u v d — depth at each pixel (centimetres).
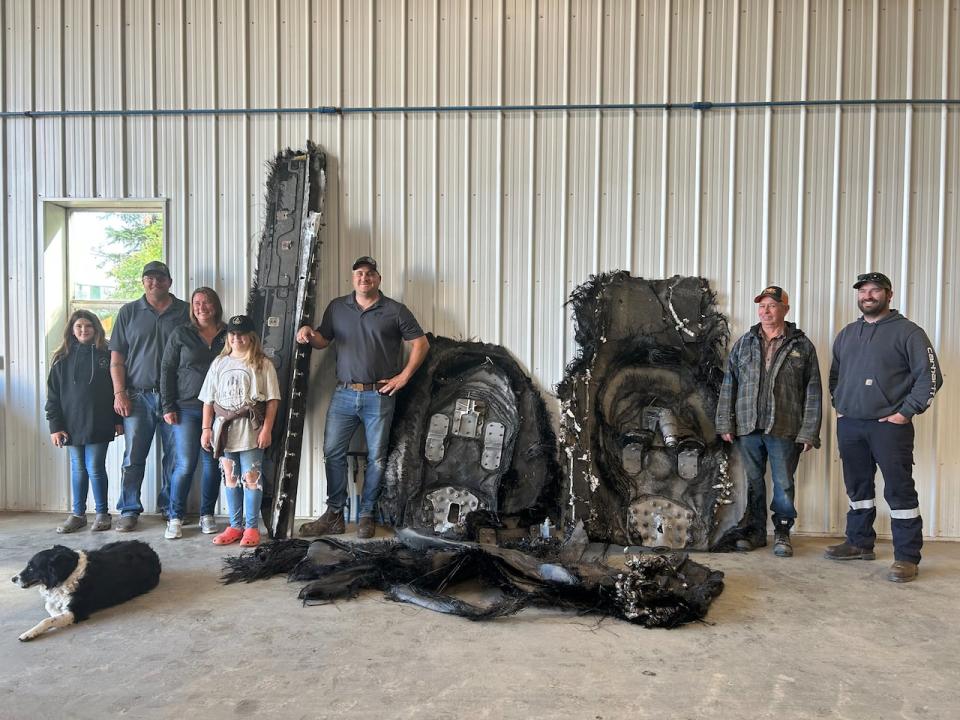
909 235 444
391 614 308
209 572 363
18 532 437
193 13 473
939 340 443
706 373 443
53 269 495
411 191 468
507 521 433
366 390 437
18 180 488
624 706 230
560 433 443
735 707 230
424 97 464
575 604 314
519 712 226
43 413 489
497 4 457
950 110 439
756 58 447
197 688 240
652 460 440
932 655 272
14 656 263
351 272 474
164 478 469
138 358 447
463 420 454
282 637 282
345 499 450
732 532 420
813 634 292
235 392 405
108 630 288
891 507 373
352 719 221
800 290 450
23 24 483
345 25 466
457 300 468
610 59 454
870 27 441
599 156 456
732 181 450
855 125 445
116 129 482
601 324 453
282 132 473
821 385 423
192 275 482
